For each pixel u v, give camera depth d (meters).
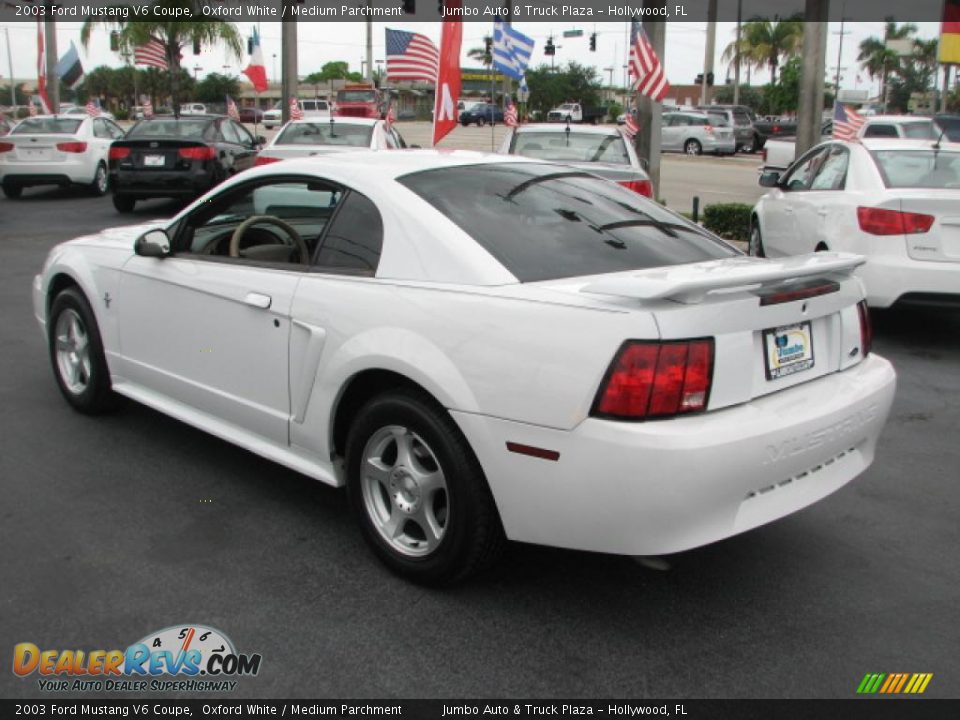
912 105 47.91
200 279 4.33
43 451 4.88
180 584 3.56
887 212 7.08
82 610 3.36
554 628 3.31
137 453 4.88
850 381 3.57
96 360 5.18
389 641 3.21
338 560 3.77
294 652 3.14
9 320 7.85
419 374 3.31
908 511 4.38
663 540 2.98
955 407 6.02
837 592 3.62
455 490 3.32
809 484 3.36
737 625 3.36
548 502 3.08
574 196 4.05
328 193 4.27
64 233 12.98
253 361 4.09
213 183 14.85
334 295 3.70
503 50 14.59
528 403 3.06
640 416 2.92
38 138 16.80
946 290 6.96
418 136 42.50
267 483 4.54
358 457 3.67
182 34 29.12
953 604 3.54
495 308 3.20
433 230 3.53
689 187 21.55
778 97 52.81
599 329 2.97
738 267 3.44
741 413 3.09
